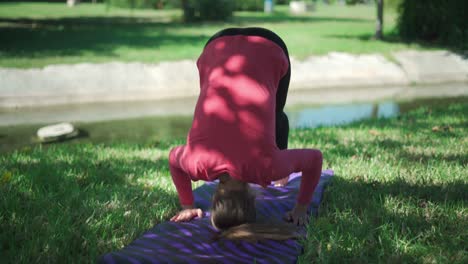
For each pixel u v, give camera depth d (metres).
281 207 3.50
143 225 3.34
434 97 12.38
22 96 11.10
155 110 10.73
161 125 9.32
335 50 16.41
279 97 3.26
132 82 12.56
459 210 3.44
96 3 45.19
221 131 2.67
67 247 2.89
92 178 4.55
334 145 5.91
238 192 2.63
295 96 12.55
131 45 17.19
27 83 11.57
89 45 16.98
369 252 2.84
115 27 24.50
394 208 3.45
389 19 34.22
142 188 4.22
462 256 2.73
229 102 2.72
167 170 4.97
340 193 3.87
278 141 3.42
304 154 2.94
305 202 3.21
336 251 2.81
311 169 3.03
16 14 30.66
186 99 12.00
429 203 3.55
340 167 4.75
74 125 9.26
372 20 32.78
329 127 7.52
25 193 3.82
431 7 19.58
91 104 11.24
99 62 13.17
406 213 3.36
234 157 2.61
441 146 5.56
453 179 4.15
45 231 3.10
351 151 5.50
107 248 2.96
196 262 2.65
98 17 30.70
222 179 2.68
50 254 2.80
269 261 2.71
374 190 3.98
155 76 13.01
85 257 2.83
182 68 13.59
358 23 29.58
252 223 2.63
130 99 11.84
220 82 2.80
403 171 4.46
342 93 12.99
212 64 2.92
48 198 3.76
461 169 4.45
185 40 19.02
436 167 4.54
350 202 3.64
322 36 21.25
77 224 3.28
